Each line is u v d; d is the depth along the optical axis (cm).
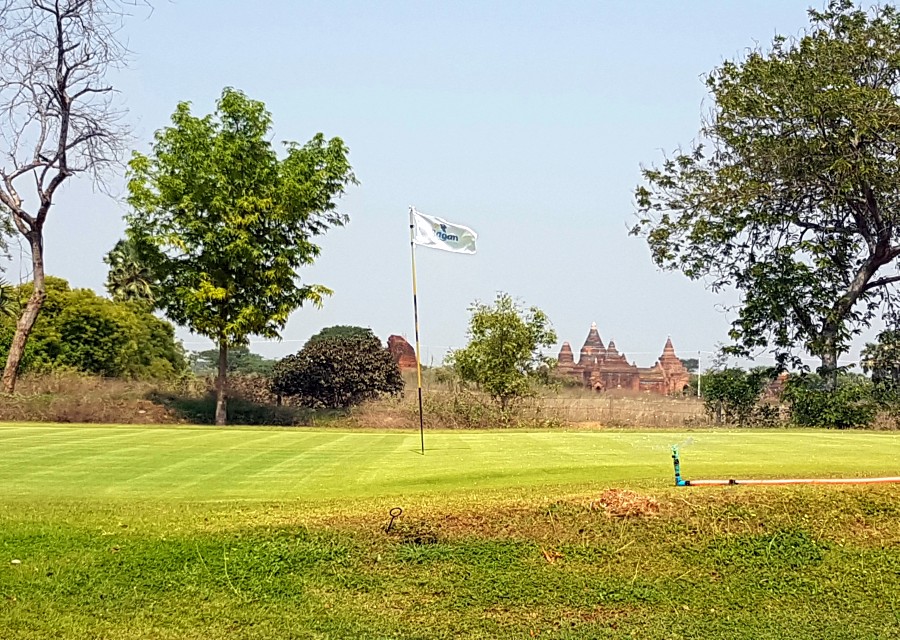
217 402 2692
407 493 1091
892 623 802
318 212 2853
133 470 1324
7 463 1389
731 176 2853
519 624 773
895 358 2912
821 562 899
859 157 2655
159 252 2742
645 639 754
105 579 805
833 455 1449
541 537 909
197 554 850
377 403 2778
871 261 2866
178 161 2702
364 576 838
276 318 2767
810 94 2708
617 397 3028
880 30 2770
